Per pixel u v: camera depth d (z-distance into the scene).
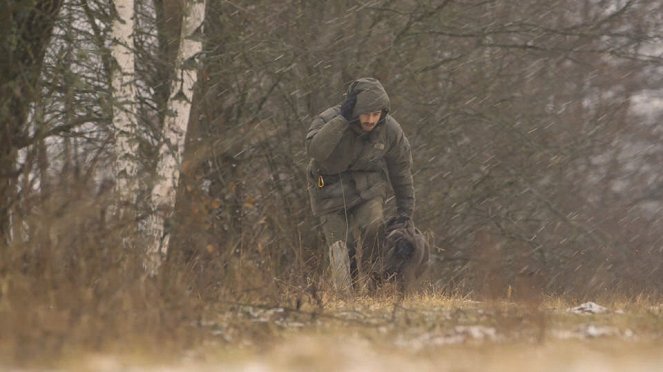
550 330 13.49
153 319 12.38
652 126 48.53
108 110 21.02
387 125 22.42
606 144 41.69
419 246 22.23
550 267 37.75
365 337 12.82
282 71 32.81
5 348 10.97
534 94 38.09
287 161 34.19
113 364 10.17
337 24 34.19
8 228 16.09
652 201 47.31
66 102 24.17
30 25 21.22
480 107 35.94
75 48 24.86
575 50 35.97
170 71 31.03
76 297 12.98
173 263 16.20
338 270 21.95
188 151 26.56
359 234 22.36
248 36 32.44
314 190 22.77
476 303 19.88
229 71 32.66
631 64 41.97
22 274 13.98
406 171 22.98
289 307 16.56
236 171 32.81
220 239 19.84
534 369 9.70
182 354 11.09
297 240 28.58
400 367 9.80
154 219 18.44
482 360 10.41
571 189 40.97
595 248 39.22
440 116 35.44
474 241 35.28
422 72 35.31
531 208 38.28
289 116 34.53
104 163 18.08
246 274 17.39
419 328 14.00
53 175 16.31
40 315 12.17
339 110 22.36
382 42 34.47
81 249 14.57
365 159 22.39
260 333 12.70
